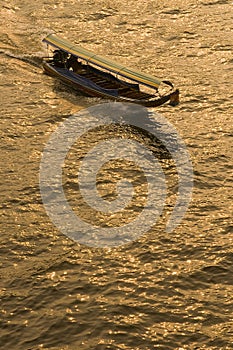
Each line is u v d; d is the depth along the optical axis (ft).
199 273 173.99
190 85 273.75
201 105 258.78
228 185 210.59
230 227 191.31
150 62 295.07
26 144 233.35
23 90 272.10
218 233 189.06
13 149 230.27
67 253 182.09
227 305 162.81
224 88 270.46
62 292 168.25
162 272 174.81
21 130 242.17
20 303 164.66
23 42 316.81
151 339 153.58
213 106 257.75
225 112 253.65
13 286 169.99
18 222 193.88
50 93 269.64
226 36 317.22
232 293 166.71
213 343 151.94
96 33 327.06
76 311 162.09
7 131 240.94
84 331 156.35
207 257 179.83
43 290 168.76
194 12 346.95
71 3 362.53
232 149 229.25
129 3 361.10
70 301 165.37
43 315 161.07
